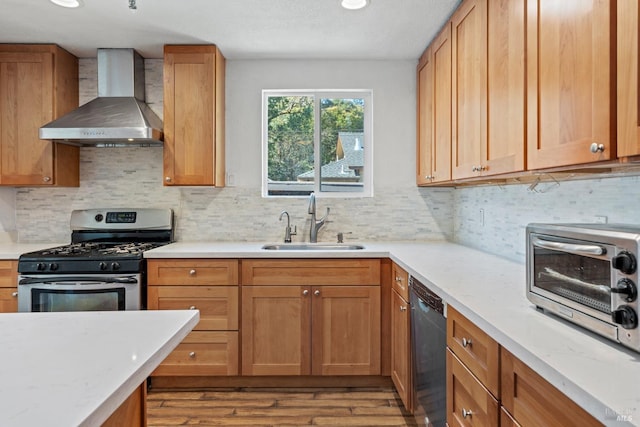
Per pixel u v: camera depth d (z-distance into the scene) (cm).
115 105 290
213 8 233
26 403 65
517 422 100
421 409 190
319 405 244
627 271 86
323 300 261
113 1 224
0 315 116
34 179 286
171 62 286
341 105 331
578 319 102
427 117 283
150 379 266
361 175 332
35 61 283
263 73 317
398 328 238
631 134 97
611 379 76
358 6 229
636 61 95
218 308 259
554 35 128
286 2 225
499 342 105
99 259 248
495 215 245
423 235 322
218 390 263
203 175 288
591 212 162
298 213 320
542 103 136
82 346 91
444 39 242
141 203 318
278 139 331
